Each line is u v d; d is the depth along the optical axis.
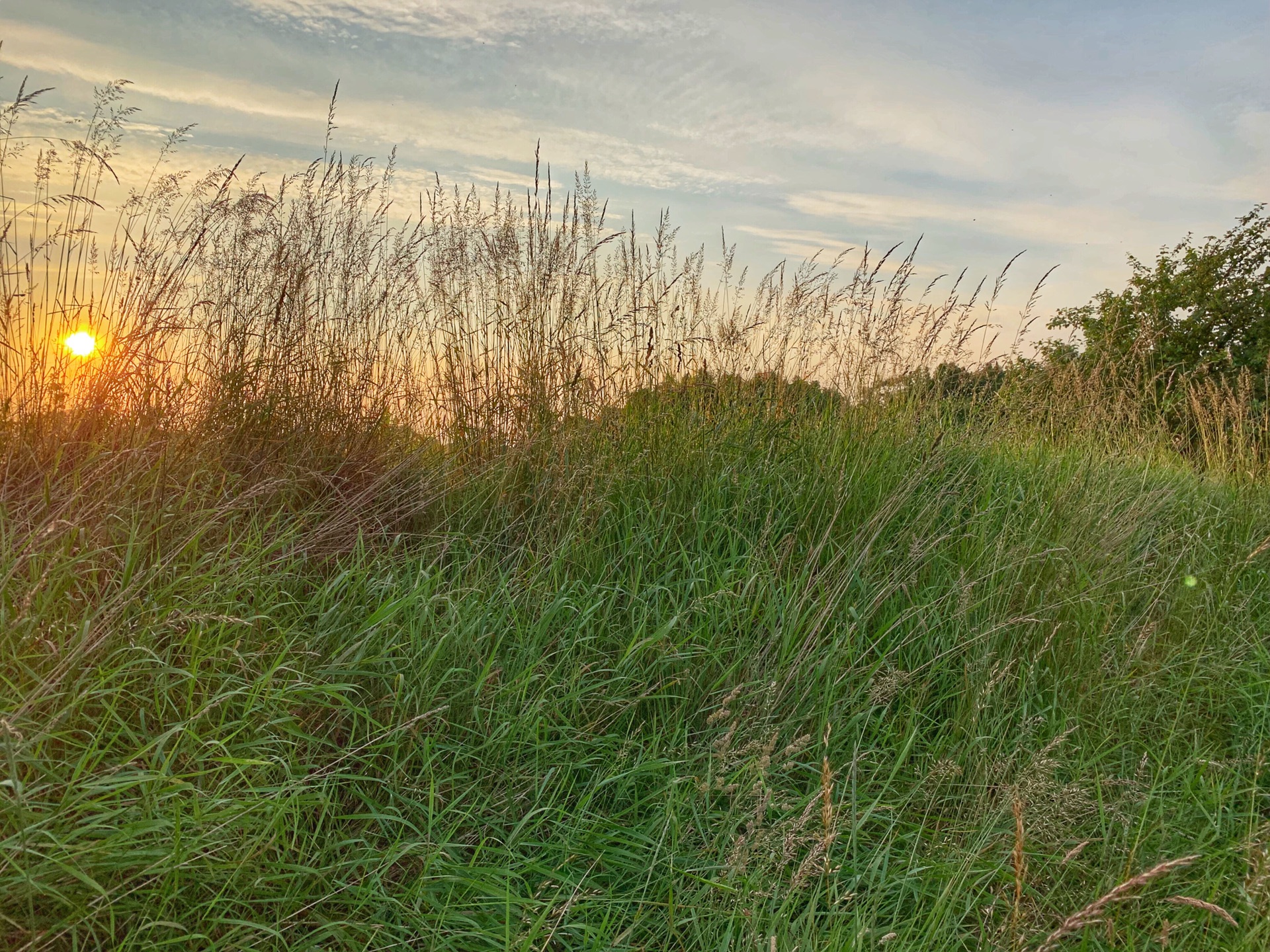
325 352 4.68
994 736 3.09
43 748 1.98
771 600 3.53
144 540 2.71
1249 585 4.56
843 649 3.34
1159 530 5.00
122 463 3.17
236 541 3.10
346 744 2.60
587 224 5.12
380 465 4.42
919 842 2.62
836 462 4.60
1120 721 3.43
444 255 5.11
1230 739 3.48
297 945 1.91
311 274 4.72
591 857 2.46
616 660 3.31
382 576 3.46
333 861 2.21
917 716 3.21
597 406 4.82
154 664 2.36
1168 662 3.81
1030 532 4.22
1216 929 2.33
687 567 3.82
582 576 3.74
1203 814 2.93
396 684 2.74
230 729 2.36
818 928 2.26
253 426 4.13
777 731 2.85
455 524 4.11
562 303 5.05
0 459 3.33
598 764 2.84
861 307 5.59
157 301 3.84
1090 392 5.92
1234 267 14.23
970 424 5.49
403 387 4.95
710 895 2.30
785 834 2.32
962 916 2.28
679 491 4.38
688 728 2.97
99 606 2.38
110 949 1.76
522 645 3.15
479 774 2.62
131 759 1.95
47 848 1.76
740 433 4.94
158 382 3.83
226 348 4.23
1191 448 7.13
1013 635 3.61
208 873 1.92
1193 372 7.17
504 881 2.25
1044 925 2.30
